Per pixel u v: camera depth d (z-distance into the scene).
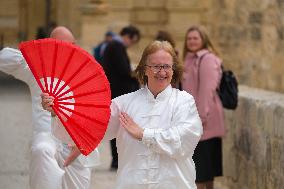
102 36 30.80
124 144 9.04
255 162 13.71
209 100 13.42
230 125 15.71
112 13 31.55
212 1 32.16
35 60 9.27
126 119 8.96
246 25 32.62
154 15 31.94
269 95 14.92
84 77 9.23
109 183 16.00
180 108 9.07
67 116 9.21
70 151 10.53
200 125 9.12
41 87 9.27
